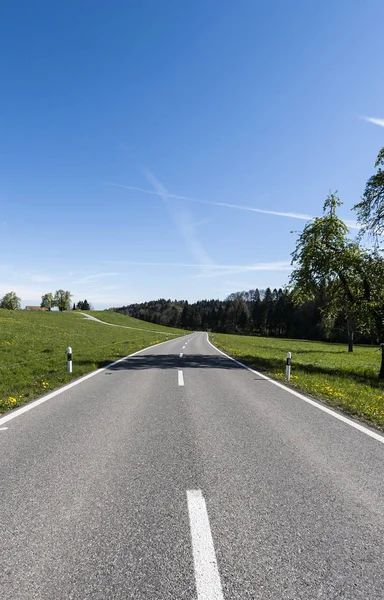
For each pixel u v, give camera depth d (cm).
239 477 413
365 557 271
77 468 433
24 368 1275
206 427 619
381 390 1224
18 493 368
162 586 237
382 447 533
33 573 249
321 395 966
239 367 1605
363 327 1852
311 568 257
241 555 271
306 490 383
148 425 625
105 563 260
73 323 5512
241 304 15275
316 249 1872
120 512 331
